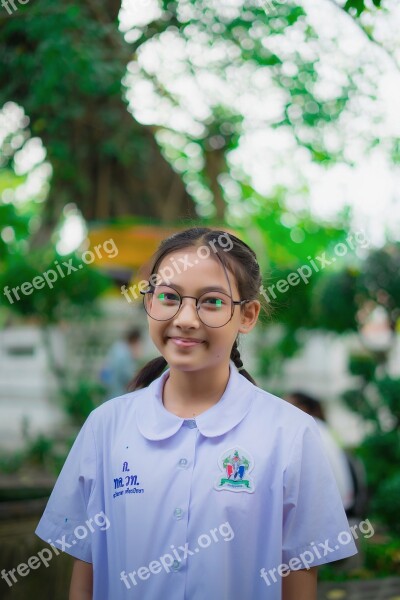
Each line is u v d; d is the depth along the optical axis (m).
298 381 12.23
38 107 5.31
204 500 1.74
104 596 1.83
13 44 5.11
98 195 7.19
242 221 9.91
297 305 7.38
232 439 1.79
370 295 6.80
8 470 6.32
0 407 10.59
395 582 4.43
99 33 4.99
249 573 1.72
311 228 9.20
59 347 9.72
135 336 8.31
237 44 5.56
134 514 1.76
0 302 7.27
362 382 7.47
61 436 8.16
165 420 1.82
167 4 5.00
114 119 6.11
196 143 7.00
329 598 4.11
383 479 6.05
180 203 7.53
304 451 1.79
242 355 2.26
